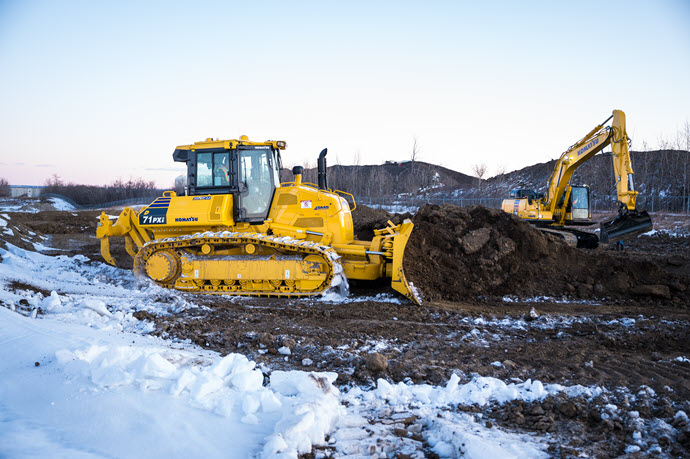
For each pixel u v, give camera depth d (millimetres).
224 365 4387
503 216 11227
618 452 3502
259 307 8359
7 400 3801
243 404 3785
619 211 14969
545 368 5387
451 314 8070
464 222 11234
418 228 11039
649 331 7043
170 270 9531
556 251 10766
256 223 10000
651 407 4270
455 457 3352
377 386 4730
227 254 9734
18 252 13672
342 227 9953
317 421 3549
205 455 3121
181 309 7832
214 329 6688
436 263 10344
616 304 9578
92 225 25562
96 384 3998
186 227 9992
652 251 18203
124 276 11195
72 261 13352
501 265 10438
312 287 9305
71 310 7176
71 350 4672
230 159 9867
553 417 4039
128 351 4480
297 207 10016
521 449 3453
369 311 8133
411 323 7395
